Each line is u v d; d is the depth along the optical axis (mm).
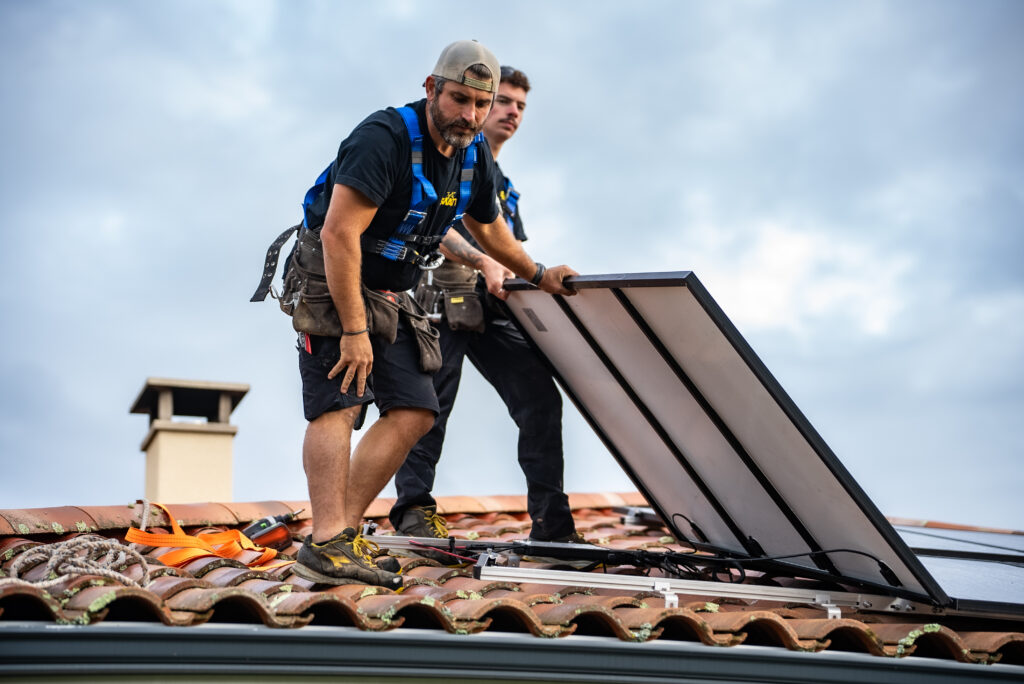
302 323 3877
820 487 4098
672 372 4355
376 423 4152
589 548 4699
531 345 5230
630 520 7168
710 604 3877
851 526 4160
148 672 2986
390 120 3805
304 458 3900
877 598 4301
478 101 3807
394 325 4035
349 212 3701
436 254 4129
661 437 4820
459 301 5141
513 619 3498
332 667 3160
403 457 4145
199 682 3037
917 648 3930
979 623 4309
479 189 4289
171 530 5297
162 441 8891
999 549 5738
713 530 5176
